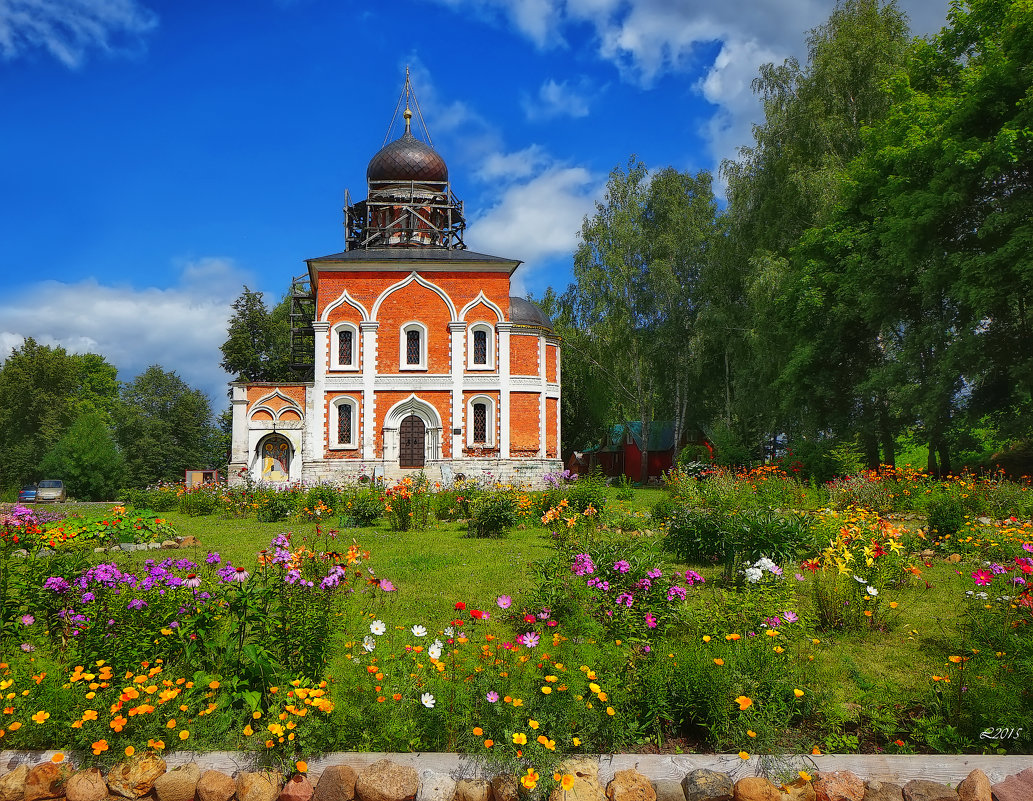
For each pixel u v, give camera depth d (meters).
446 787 4.43
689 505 15.09
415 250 40.59
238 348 52.94
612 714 4.86
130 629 5.36
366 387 36.81
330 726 4.76
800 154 35.88
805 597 8.80
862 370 30.50
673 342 42.81
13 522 11.90
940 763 4.71
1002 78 23.19
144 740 4.64
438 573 11.15
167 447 63.75
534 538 15.58
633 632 6.71
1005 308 24.23
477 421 37.78
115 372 80.31
